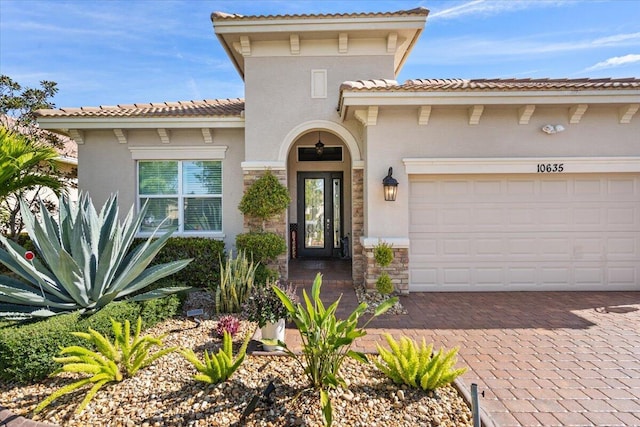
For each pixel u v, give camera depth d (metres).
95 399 3.63
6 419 3.40
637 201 8.45
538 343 5.45
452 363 3.91
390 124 8.27
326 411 3.11
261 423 3.29
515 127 8.30
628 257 8.48
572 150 8.29
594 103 7.75
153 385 3.87
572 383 4.28
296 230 12.52
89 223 5.78
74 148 14.44
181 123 9.45
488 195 8.53
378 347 4.18
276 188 9.02
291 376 4.07
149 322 5.54
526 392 4.08
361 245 8.96
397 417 3.42
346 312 6.99
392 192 8.00
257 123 9.30
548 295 8.17
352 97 7.66
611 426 3.50
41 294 5.46
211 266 7.90
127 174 9.96
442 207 8.54
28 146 7.04
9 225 9.67
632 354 5.06
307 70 9.35
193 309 6.53
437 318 6.62
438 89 7.58
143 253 5.95
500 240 8.55
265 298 4.99
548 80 9.52
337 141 12.29
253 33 8.88
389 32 8.99
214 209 10.17
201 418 3.35
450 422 3.37
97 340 3.90
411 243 8.53
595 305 7.37
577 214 8.51
